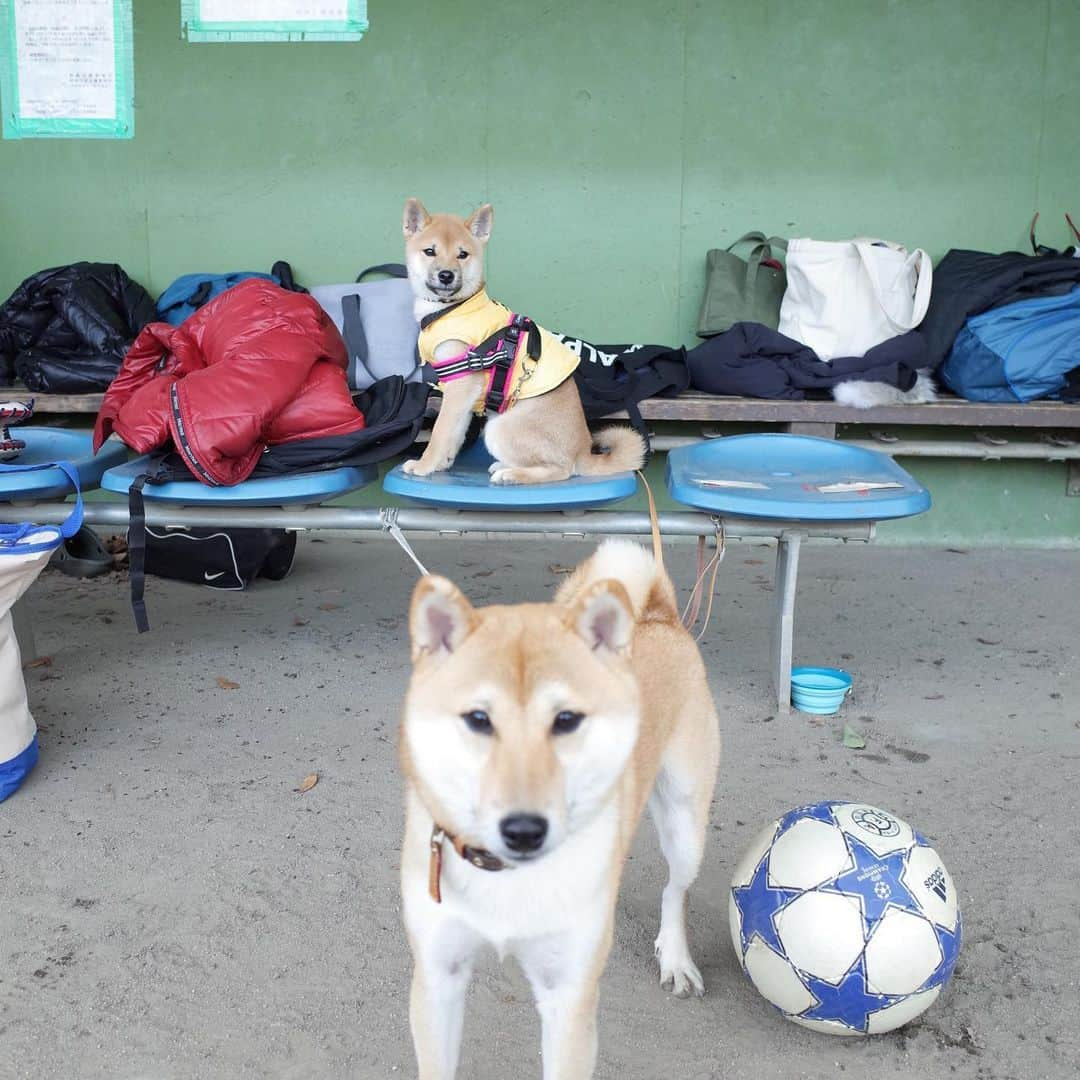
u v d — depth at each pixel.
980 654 2.42
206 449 2.09
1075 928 1.52
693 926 1.54
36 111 2.09
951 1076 1.29
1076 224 3.19
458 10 3.10
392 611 2.66
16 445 2.34
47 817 1.77
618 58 3.12
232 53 3.13
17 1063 1.29
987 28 3.11
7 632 1.81
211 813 1.79
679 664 1.34
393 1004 1.39
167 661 2.36
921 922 1.27
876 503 2.02
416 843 1.11
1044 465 3.17
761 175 3.18
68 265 3.16
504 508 2.18
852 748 2.01
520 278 3.24
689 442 3.01
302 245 3.23
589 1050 1.12
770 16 3.10
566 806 1.00
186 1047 1.32
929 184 3.18
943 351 2.94
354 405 2.33
